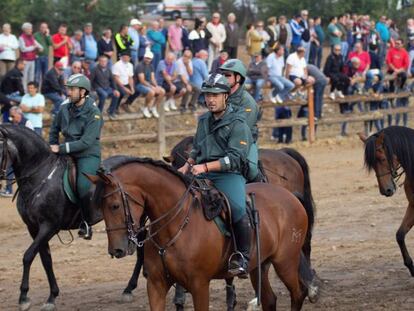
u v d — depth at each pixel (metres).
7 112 22.91
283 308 12.58
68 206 13.05
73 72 23.42
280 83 28.41
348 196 22.14
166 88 26.61
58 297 13.58
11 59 25.67
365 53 31.84
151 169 9.46
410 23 37.00
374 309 12.24
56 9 34.78
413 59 33.34
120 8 35.62
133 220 9.20
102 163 11.14
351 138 30.86
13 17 32.88
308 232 11.95
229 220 9.75
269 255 10.45
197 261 9.48
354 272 14.68
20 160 12.99
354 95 31.05
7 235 18.59
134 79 26.03
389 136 14.06
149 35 28.23
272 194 10.77
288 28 30.95
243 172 10.02
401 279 14.10
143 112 26.25
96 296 13.57
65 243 17.66
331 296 13.08
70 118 13.02
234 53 30.52
